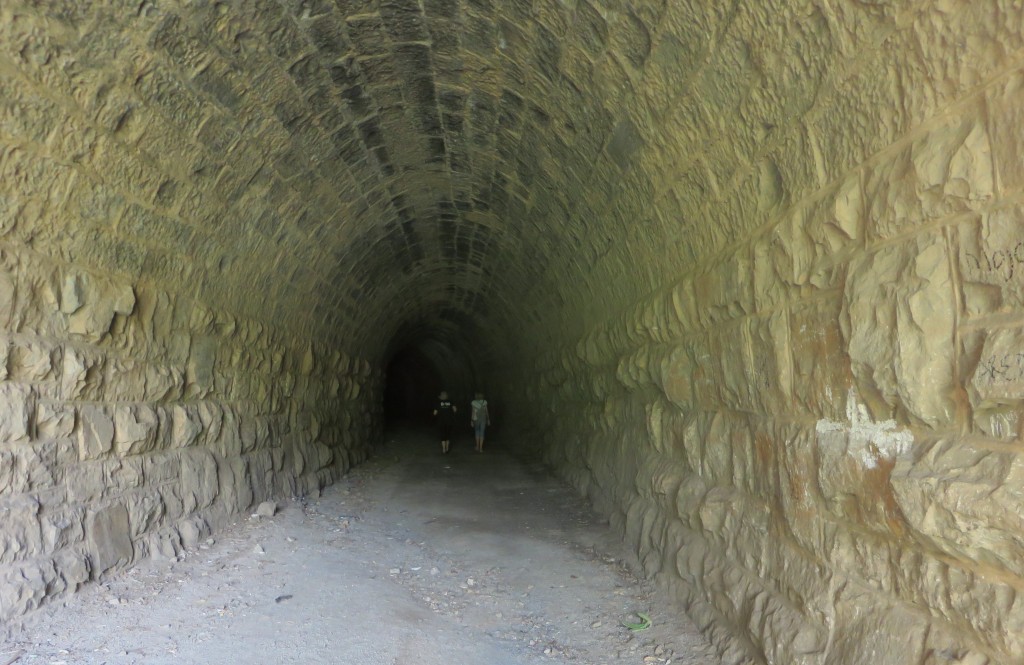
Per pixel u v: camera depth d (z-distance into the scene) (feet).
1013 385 5.78
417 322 65.72
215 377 23.09
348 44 17.58
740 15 9.50
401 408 112.57
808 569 10.07
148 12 12.74
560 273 30.07
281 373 30.01
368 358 50.90
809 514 9.99
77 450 15.21
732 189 12.09
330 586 17.69
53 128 12.71
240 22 14.73
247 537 21.90
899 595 7.86
